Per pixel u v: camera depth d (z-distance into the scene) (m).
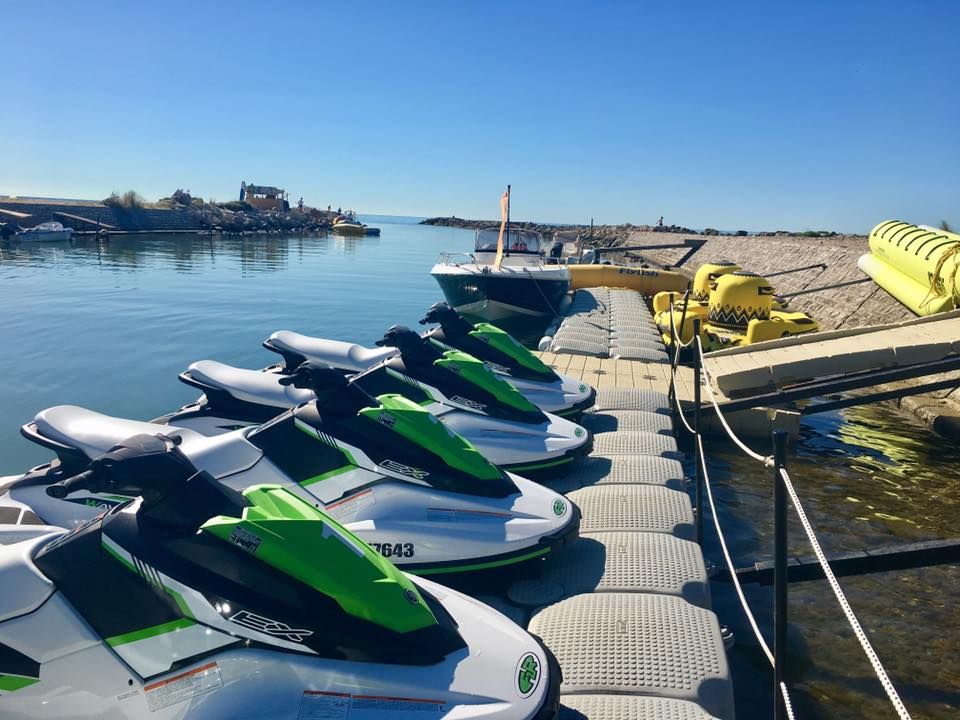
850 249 29.53
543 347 15.06
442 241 89.94
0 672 3.07
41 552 3.32
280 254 48.81
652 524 5.90
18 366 13.55
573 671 3.88
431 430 5.35
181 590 3.21
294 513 3.48
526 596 4.89
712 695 3.74
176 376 13.16
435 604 3.65
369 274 36.06
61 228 49.22
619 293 21.73
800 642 5.49
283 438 5.18
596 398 9.52
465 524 5.13
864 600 6.14
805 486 9.11
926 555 5.43
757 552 7.12
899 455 10.52
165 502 3.34
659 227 87.12
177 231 66.25
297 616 3.24
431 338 8.56
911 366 10.03
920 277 15.08
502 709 3.12
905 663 5.26
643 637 4.14
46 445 5.16
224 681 3.11
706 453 10.36
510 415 7.21
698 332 6.81
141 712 3.06
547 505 5.43
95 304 21.58
